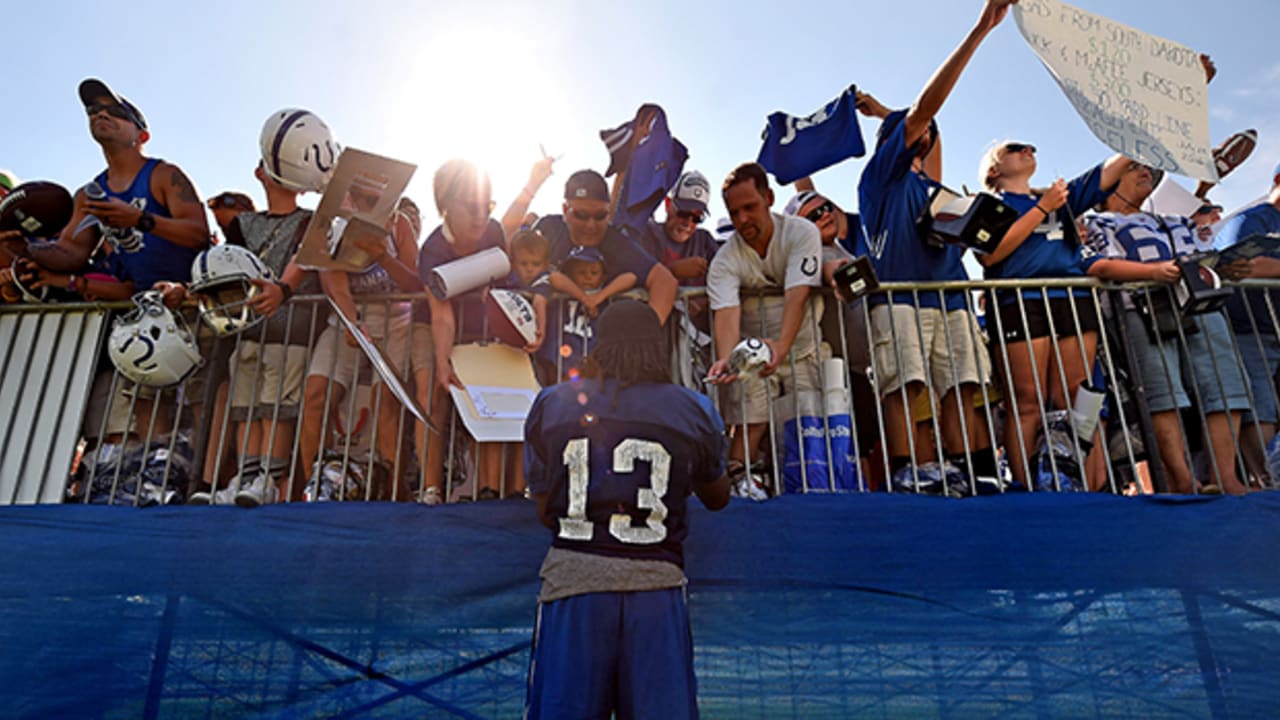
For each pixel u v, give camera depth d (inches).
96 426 156.4
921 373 152.9
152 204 163.9
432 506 133.9
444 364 136.0
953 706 120.1
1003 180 172.6
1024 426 151.7
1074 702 119.6
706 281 167.0
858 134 168.2
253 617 126.9
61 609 126.4
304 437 153.4
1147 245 168.9
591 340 152.6
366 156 121.6
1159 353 159.8
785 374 155.9
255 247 161.0
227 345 156.1
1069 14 145.3
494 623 127.3
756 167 154.7
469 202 140.9
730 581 128.5
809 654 124.1
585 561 89.0
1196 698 119.3
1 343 156.3
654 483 92.9
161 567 129.4
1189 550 127.8
